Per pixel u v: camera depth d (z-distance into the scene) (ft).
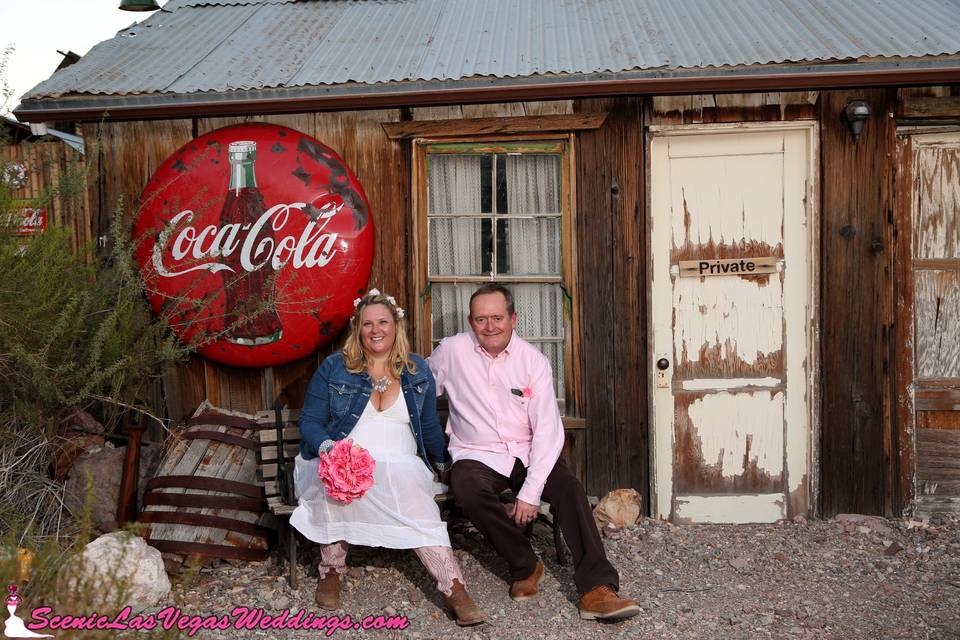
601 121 14.48
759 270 14.74
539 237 15.07
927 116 14.23
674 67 13.74
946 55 13.35
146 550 12.11
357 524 11.40
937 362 14.80
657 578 12.65
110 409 14.42
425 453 12.67
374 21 17.69
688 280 14.87
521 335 15.17
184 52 16.28
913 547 13.48
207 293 14.69
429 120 14.76
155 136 15.23
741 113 14.42
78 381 13.51
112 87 14.57
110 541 11.80
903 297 14.60
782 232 14.71
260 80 14.52
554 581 12.42
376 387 12.29
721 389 14.97
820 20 15.52
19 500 13.08
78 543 9.91
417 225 14.94
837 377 14.71
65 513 13.39
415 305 15.05
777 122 14.38
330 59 15.53
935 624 10.93
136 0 21.12
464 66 14.60
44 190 14.19
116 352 13.56
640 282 14.74
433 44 16.01
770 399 14.96
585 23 16.63
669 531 14.53
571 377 14.97
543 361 12.65
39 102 14.55
